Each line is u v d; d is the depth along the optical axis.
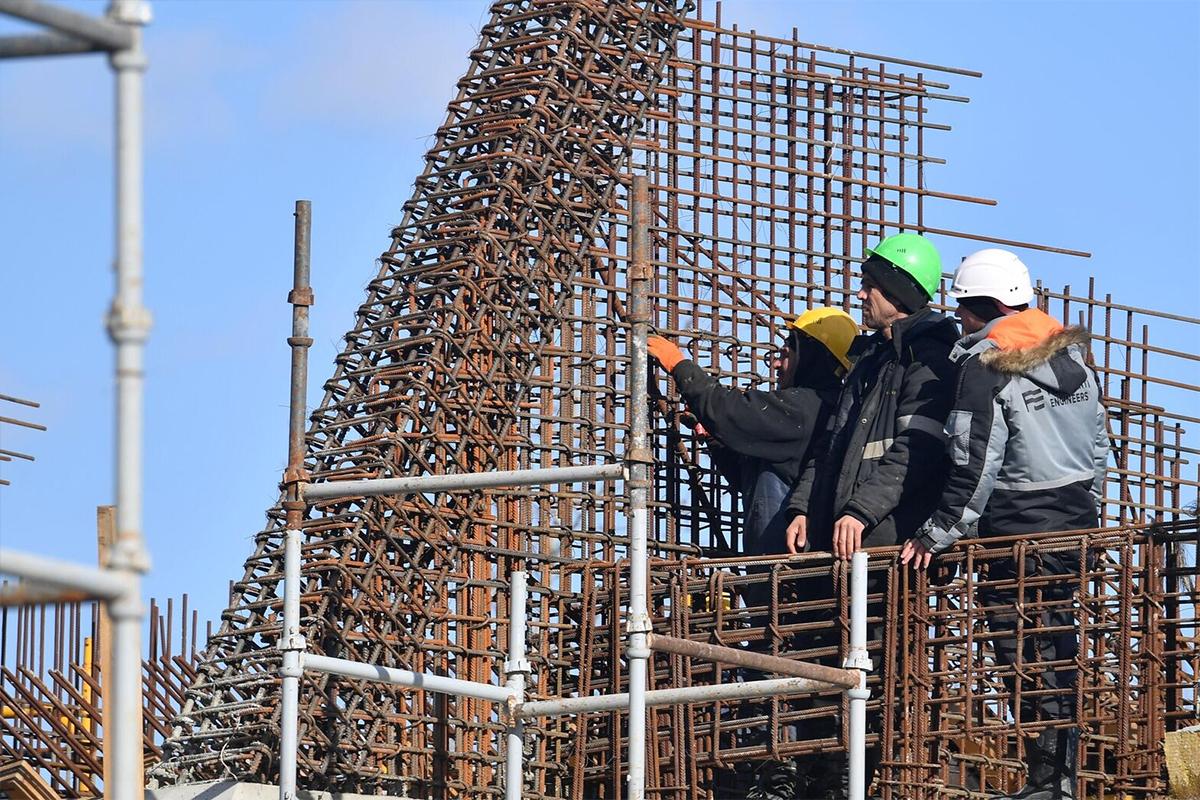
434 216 32.03
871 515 29.02
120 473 14.36
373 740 28.66
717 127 34.62
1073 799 28.58
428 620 29.64
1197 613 29.78
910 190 36.31
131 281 14.27
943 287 36.16
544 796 30.25
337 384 30.94
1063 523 29.28
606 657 30.88
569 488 31.66
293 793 26.36
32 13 13.73
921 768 28.34
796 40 35.72
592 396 32.19
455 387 30.72
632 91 33.97
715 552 33.09
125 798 14.82
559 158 32.53
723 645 29.61
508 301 31.77
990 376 28.61
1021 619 28.19
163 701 33.25
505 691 27.61
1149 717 29.19
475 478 26.30
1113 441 37.69
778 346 34.38
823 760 30.12
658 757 30.12
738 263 34.38
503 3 34.12
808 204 35.22
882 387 30.31
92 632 33.88
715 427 32.03
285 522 29.19
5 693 32.38
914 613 28.69
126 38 14.19
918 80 36.62
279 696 28.38
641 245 26.77
